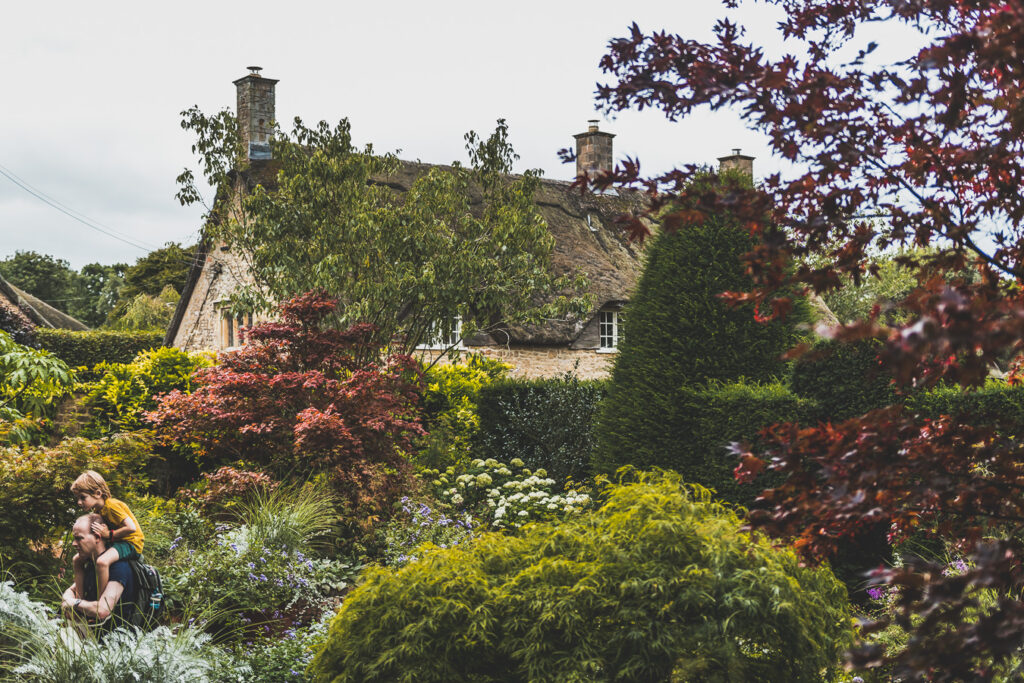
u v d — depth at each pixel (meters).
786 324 9.88
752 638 4.61
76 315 59.34
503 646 4.70
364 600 4.98
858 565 8.00
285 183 14.37
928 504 2.38
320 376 10.05
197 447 11.23
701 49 2.37
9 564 7.14
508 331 20.66
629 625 4.58
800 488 2.42
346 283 13.55
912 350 1.65
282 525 8.75
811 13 2.73
